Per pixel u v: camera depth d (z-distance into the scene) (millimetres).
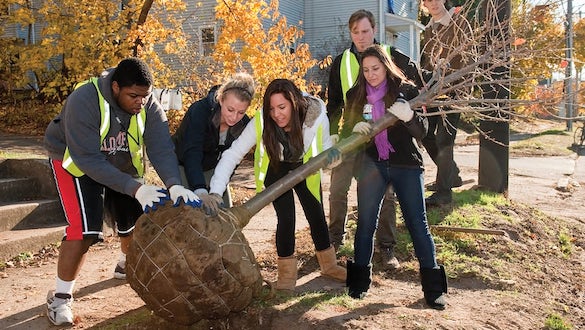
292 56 10812
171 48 11352
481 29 4605
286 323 3619
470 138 20203
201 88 11500
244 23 10062
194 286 3225
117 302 4137
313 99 4031
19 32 20297
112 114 3711
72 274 3744
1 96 16875
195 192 3600
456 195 6922
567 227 7008
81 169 3559
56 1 13367
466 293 4414
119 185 3506
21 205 5910
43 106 15969
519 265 5227
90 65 11906
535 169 12750
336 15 23016
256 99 9680
